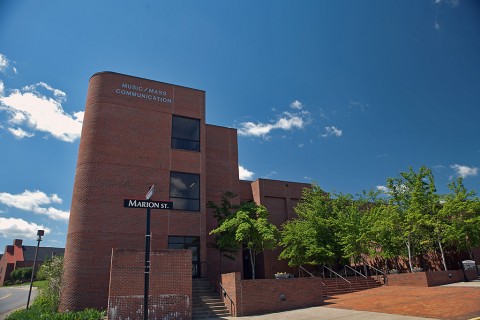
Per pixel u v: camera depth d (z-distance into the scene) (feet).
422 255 88.89
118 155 73.36
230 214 75.66
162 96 81.61
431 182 81.71
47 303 70.44
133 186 72.95
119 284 51.52
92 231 66.85
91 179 69.72
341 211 95.76
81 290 62.85
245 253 105.50
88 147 71.72
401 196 84.53
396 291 66.69
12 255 258.37
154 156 76.79
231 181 93.45
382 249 86.22
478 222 73.41
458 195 76.54
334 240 89.35
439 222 75.10
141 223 71.36
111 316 49.98
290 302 58.90
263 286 57.77
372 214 90.48
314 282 62.39
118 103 76.48
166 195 75.56
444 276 72.33
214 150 93.81
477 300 47.93
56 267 71.41
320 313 50.96
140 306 51.52
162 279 53.31
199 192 79.56
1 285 240.53
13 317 57.72
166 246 72.28
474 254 84.79
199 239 76.07
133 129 76.38
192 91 85.66
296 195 115.65
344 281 78.95
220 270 78.07
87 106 75.66
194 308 56.90
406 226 79.71
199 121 84.84
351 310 51.39
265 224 68.69
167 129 80.02
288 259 105.50
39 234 86.84
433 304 48.42
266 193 110.93
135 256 53.16
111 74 77.61
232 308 55.77
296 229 91.91
